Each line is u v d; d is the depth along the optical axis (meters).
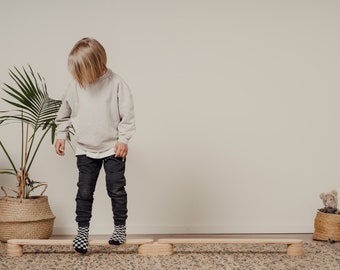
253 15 3.09
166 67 3.01
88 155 2.13
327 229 2.72
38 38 2.95
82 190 2.11
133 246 2.39
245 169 3.04
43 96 2.58
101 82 2.12
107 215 2.94
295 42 3.11
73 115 2.18
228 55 3.06
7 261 2.03
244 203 3.03
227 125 3.04
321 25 3.13
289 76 3.09
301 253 2.23
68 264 1.98
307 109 3.10
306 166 3.08
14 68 2.93
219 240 2.18
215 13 3.06
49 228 2.60
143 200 2.97
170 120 3.00
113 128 2.14
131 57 2.99
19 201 2.54
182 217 2.99
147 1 3.02
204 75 3.04
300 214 3.07
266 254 2.23
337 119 3.12
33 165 2.92
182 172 3.00
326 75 3.12
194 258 2.12
